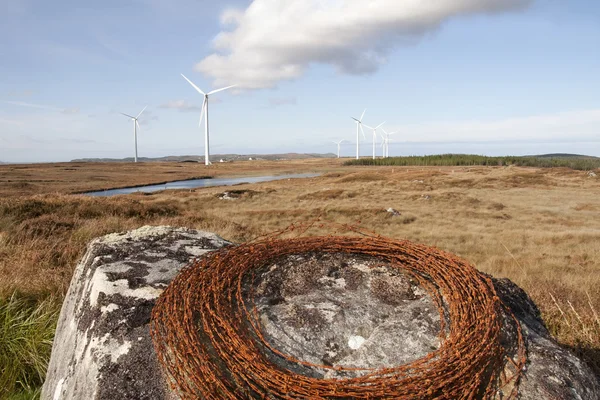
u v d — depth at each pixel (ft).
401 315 7.12
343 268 8.54
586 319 15.31
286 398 5.49
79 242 26.27
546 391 5.65
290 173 297.53
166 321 6.96
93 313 7.80
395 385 5.50
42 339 12.22
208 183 210.18
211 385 5.77
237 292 7.63
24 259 20.44
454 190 134.92
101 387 6.22
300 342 6.69
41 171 276.82
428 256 8.46
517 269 33.91
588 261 38.58
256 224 61.57
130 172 298.15
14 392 10.59
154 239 11.18
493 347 6.11
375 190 125.90
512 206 99.66
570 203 105.50
